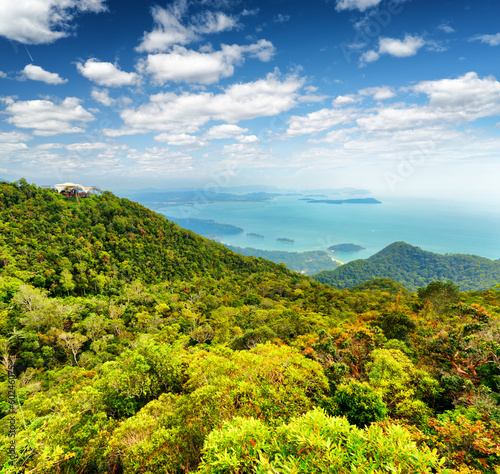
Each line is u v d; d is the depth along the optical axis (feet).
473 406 29.14
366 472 10.71
